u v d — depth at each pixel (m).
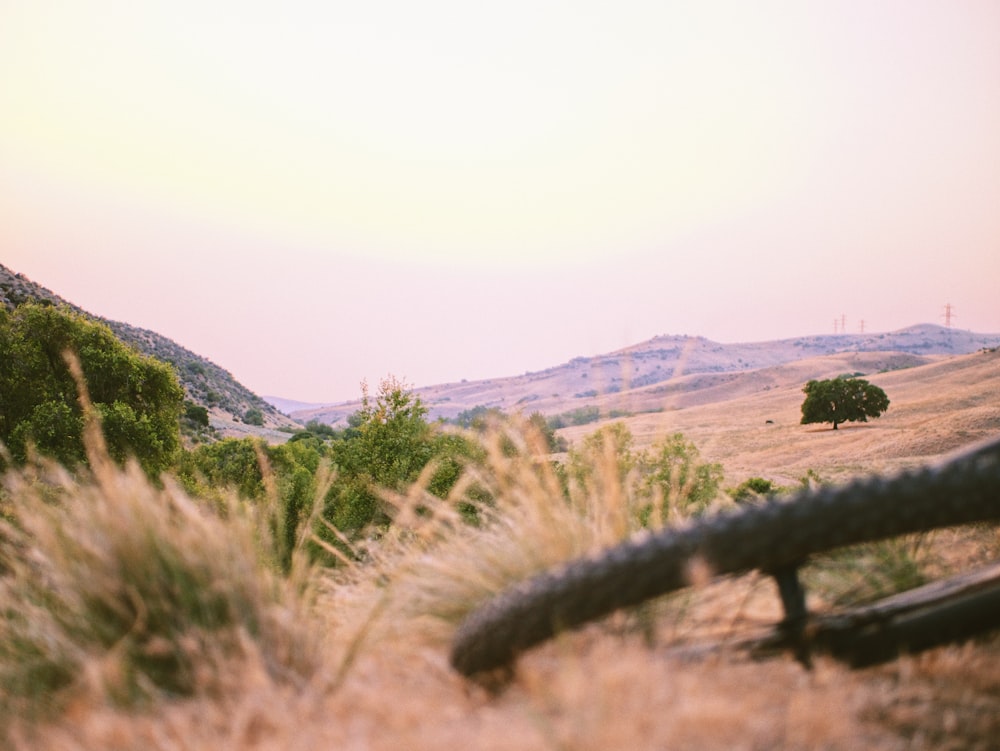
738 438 102.38
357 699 2.35
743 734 1.84
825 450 81.25
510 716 2.08
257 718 2.25
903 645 2.20
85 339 36.31
